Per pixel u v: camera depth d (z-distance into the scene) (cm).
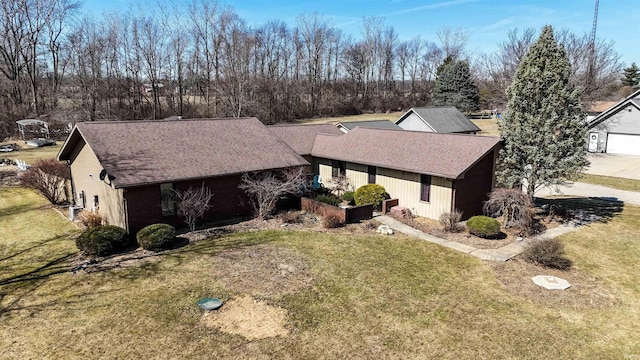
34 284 1245
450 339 956
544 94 1792
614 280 1268
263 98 6122
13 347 930
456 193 1789
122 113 5234
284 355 896
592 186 2652
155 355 898
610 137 3922
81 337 966
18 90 4878
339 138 2528
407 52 9162
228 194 1889
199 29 5853
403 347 926
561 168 1789
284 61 7031
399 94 8494
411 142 2131
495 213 1884
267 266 1348
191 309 1080
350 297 1147
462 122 4353
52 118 4619
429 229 1744
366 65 8256
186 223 1767
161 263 1376
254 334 972
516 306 1105
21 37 4869
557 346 933
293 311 1071
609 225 1809
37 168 2256
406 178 1980
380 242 1584
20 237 1689
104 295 1162
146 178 1605
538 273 1312
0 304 1128
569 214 1934
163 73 5675
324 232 1702
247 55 5931
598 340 956
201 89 6044
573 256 1460
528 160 1820
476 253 1474
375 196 2009
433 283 1237
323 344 934
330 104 7219
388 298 1144
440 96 6869
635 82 7400
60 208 2127
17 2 4766
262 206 1892
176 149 1861
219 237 1633
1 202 2267
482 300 1136
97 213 1786
